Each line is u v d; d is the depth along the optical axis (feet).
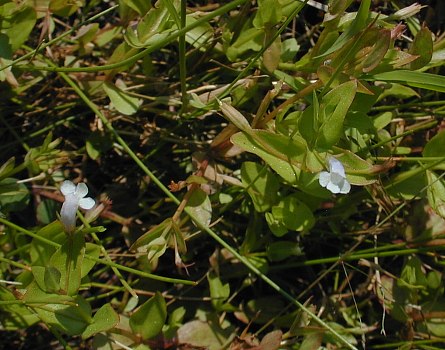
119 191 0.89
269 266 0.85
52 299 0.69
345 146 0.80
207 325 0.80
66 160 0.85
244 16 0.85
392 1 0.91
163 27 0.78
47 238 0.74
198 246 0.86
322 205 0.84
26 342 0.86
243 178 0.79
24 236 0.84
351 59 0.72
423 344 0.81
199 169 0.79
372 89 0.76
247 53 0.86
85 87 0.85
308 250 0.90
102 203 0.79
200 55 0.89
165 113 0.85
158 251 0.75
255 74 0.82
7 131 0.91
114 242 0.89
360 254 0.82
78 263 0.70
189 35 0.84
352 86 0.70
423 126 0.84
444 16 0.93
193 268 0.87
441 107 0.85
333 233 0.86
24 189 0.82
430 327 0.81
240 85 0.81
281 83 0.75
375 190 0.80
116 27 0.86
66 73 0.86
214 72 0.89
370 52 0.71
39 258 0.75
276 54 0.79
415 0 0.93
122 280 0.77
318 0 0.92
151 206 0.89
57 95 0.89
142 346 0.76
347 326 0.86
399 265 0.88
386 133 0.85
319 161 0.72
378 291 0.83
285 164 0.73
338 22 0.77
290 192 0.84
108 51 0.90
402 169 0.85
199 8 0.88
